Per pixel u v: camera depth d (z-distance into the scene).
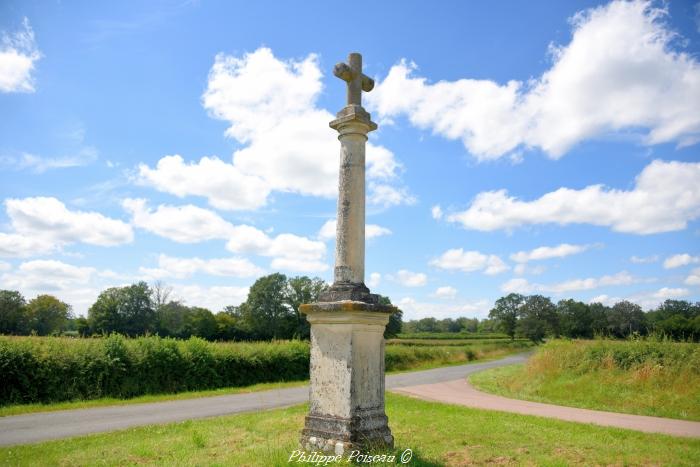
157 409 15.05
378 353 7.72
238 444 8.58
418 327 129.88
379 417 7.54
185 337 57.91
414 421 11.50
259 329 61.75
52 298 55.47
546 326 84.81
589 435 10.36
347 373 7.26
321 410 7.51
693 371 17.70
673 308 59.78
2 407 15.20
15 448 8.75
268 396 19.05
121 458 7.78
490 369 35.28
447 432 10.04
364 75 8.50
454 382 26.39
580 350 21.97
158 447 8.49
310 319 7.77
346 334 7.37
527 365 24.91
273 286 62.94
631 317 75.06
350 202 7.90
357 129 8.02
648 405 16.70
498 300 93.25
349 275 7.76
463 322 131.25
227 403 16.69
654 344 20.00
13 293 51.69
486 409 14.88
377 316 7.55
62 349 17.67
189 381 21.59
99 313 53.47
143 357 19.75
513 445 8.96
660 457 8.34
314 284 64.19
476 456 8.03
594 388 19.00
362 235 7.94
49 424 12.17
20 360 16.22
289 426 10.42
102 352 18.59
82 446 8.92
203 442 8.75
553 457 8.11
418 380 27.66
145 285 56.06
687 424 13.29
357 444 7.00
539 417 13.10
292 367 27.08
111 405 16.14
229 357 23.98
